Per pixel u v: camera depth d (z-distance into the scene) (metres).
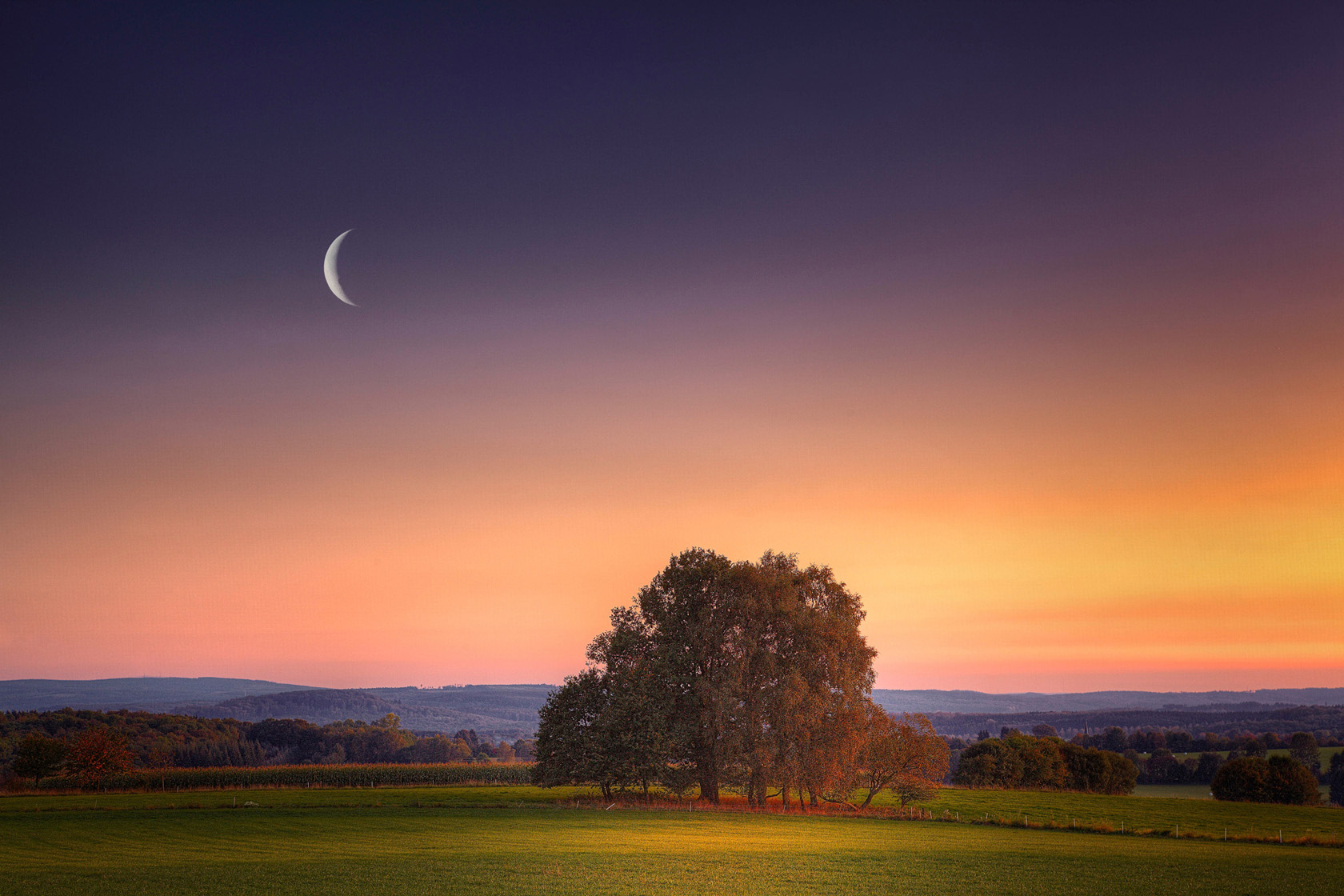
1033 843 64.88
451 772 120.75
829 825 74.62
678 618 87.75
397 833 65.31
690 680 86.69
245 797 96.56
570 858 52.88
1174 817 90.00
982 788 126.00
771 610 84.19
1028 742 149.25
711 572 87.56
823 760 80.75
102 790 114.44
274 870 48.28
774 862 52.25
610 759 83.75
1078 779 149.25
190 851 55.97
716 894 42.78
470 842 60.25
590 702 88.19
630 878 46.44
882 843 62.38
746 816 79.00
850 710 82.62
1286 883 48.28
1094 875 50.09
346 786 117.88
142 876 46.81
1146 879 49.00
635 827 69.19
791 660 84.38
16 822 72.06
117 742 128.12
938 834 70.19
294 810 81.88
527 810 82.75
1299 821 87.81
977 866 52.38
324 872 47.78
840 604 88.62
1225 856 58.81
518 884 44.53
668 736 82.75
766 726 81.56
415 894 41.88
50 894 42.19
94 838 62.47
